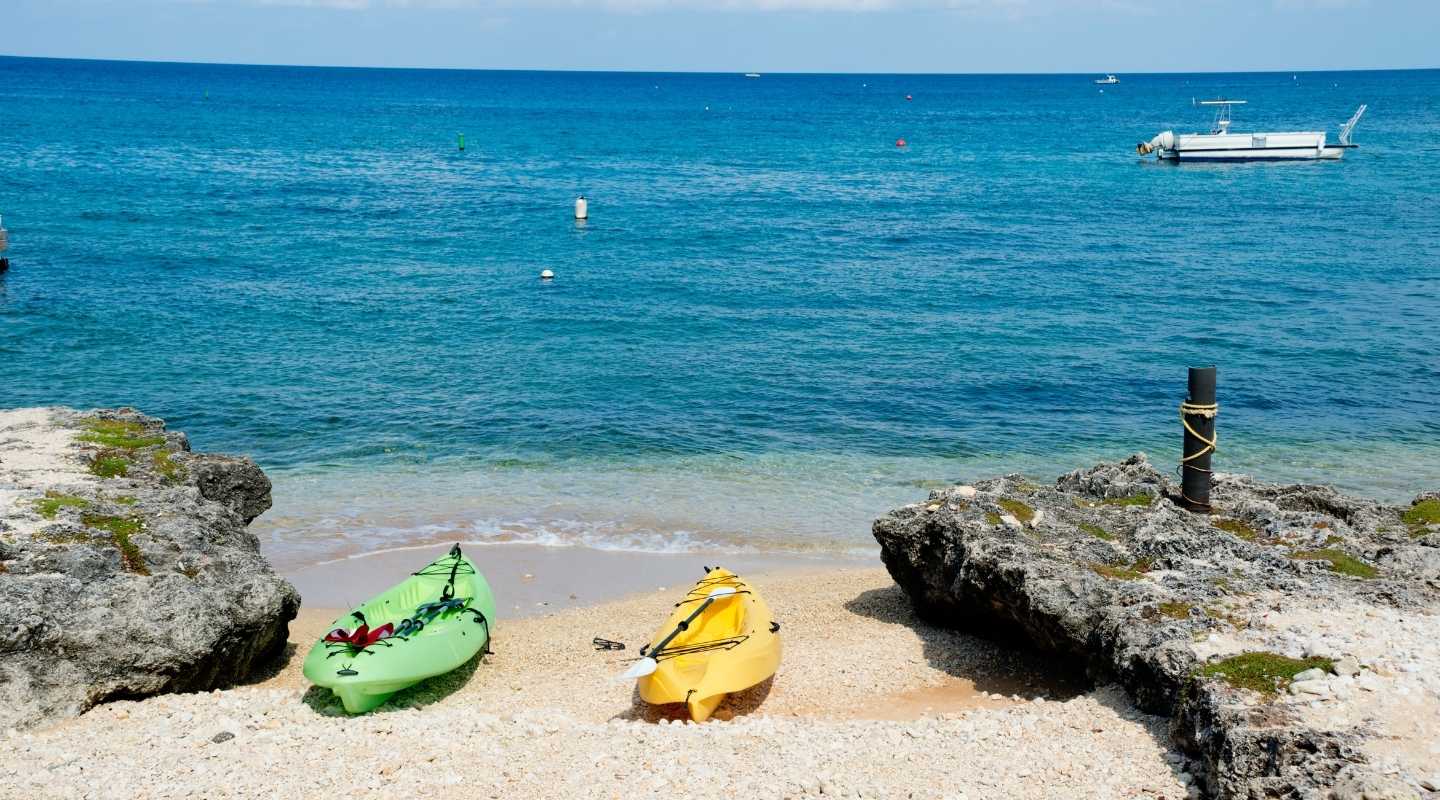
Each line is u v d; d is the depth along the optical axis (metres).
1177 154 99.06
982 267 51.00
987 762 11.59
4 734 13.12
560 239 58.75
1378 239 58.06
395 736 12.81
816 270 50.34
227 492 20.11
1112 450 28.11
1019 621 15.74
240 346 36.22
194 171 85.19
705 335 38.56
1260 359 35.66
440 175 88.81
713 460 27.02
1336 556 15.54
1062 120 171.25
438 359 35.22
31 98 185.38
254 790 11.31
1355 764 9.90
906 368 34.72
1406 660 11.79
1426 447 28.05
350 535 22.30
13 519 15.65
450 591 17.56
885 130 150.00
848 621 18.52
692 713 13.59
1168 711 12.47
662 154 111.94
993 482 19.16
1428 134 126.50
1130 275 49.06
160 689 14.66
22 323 38.03
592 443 27.94
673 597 19.78
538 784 11.34
